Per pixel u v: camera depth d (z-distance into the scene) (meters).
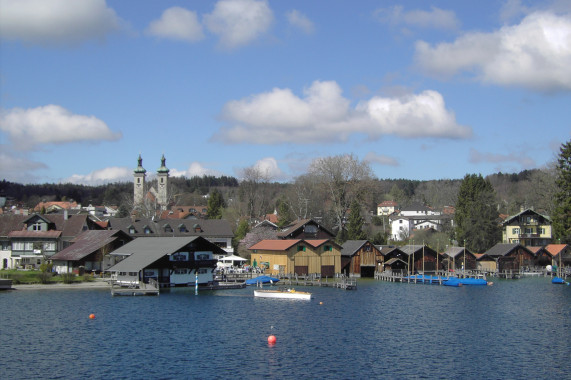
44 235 120.44
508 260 137.38
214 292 95.75
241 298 88.62
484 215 151.50
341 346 56.19
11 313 72.50
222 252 106.44
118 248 109.56
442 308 80.00
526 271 137.00
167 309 76.88
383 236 164.38
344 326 66.06
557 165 156.12
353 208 146.88
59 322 66.94
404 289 103.62
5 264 121.69
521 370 48.25
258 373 46.88
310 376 46.19
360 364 49.72
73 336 59.69
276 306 80.56
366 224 182.75
